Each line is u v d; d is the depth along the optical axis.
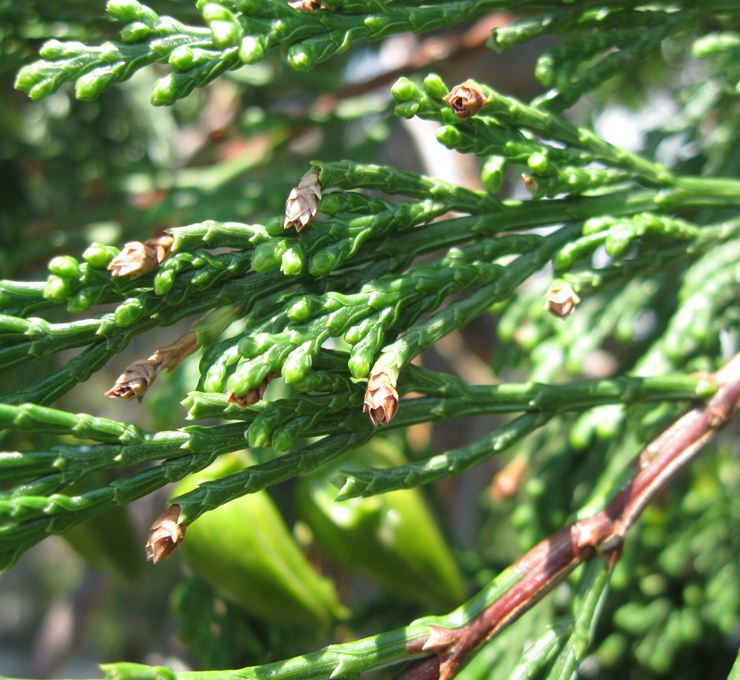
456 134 0.13
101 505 0.11
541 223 0.14
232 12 0.12
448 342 0.36
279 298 0.13
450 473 0.13
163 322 0.12
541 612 0.19
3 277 0.25
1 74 0.19
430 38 0.34
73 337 0.12
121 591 0.37
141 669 0.11
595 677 0.22
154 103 0.12
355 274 0.13
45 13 0.19
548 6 0.15
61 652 0.34
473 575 0.22
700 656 0.22
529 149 0.14
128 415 0.55
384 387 0.12
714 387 0.14
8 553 0.11
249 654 0.19
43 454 0.11
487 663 0.18
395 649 0.12
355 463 0.19
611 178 0.14
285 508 0.21
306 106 0.32
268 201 0.24
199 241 0.12
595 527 0.13
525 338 0.19
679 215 0.19
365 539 0.18
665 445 0.14
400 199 0.24
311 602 0.18
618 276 0.14
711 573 0.23
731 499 0.25
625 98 0.34
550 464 0.19
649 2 0.15
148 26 0.12
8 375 0.23
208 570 0.18
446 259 0.13
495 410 0.13
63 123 0.30
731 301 0.18
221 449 0.12
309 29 0.13
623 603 0.23
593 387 0.14
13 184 0.28
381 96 0.28
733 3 0.15
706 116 0.21
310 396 0.12
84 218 0.26
